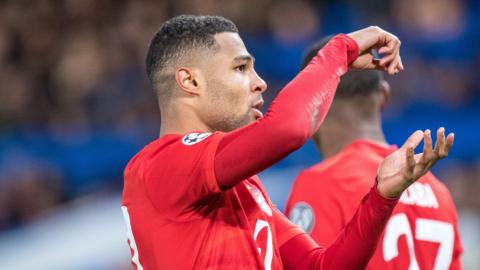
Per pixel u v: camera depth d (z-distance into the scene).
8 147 30.86
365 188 10.93
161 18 36.00
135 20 35.88
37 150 31.03
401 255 10.85
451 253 11.40
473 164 30.06
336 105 11.80
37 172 30.06
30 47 36.16
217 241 8.44
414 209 11.10
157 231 8.48
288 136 7.85
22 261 26.16
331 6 37.31
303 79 8.30
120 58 34.91
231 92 8.95
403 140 31.52
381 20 36.91
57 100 33.81
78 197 30.03
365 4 37.31
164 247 8.43
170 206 8.38
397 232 10.90
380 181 8.64
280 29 35.59
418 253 11.02
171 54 9.09
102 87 33.50
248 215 8.88
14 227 28.70
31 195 29.58
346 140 11.78
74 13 37.00
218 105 8.96
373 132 11.85
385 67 9.12
